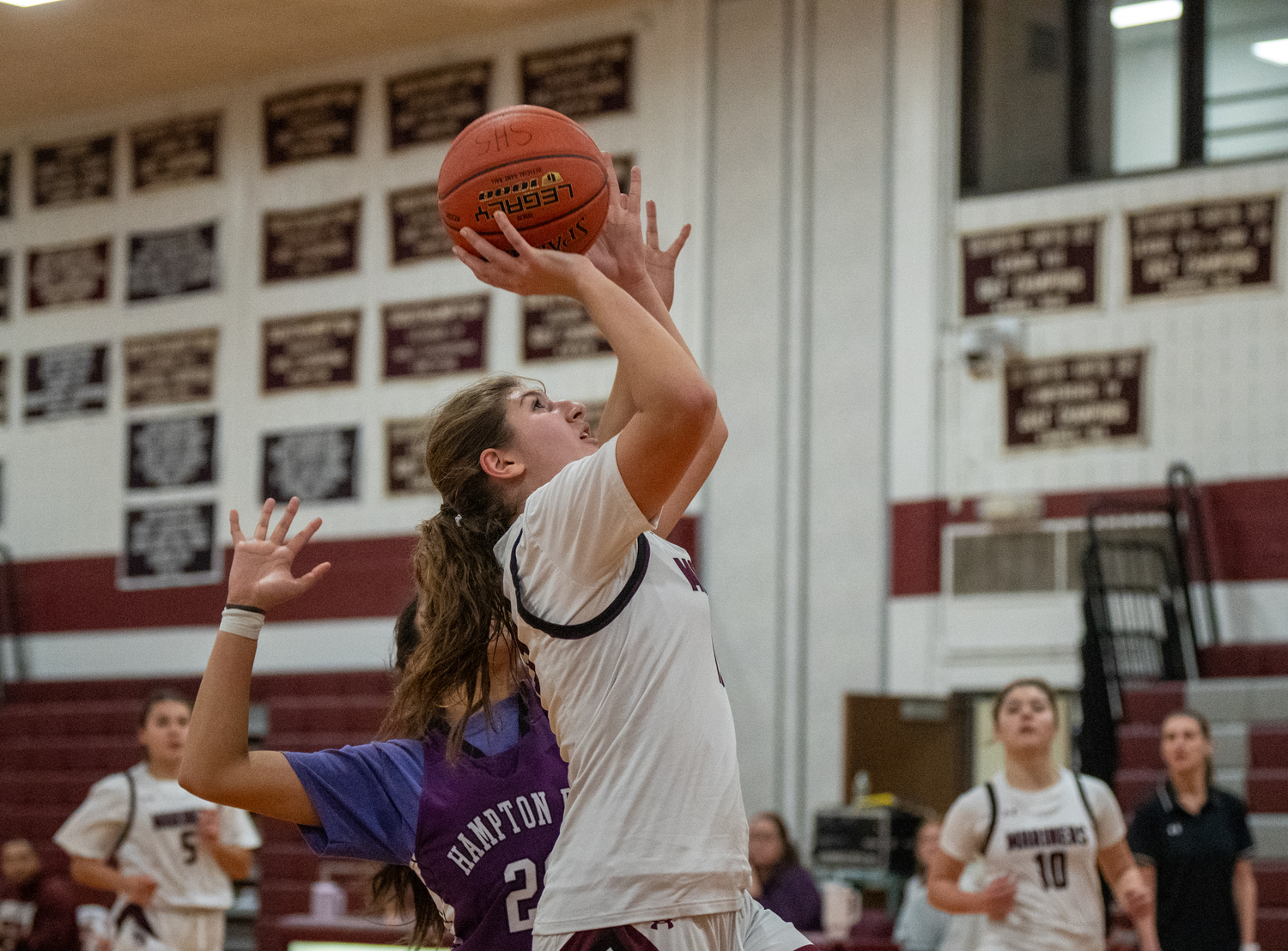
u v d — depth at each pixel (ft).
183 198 47.98
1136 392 35.50
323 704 39.75
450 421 8.31
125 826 21.54
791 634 37.91
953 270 37.58
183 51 45.34
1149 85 36.94
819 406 38.42
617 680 7.21
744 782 37.83
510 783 8.41
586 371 41.86
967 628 36.32
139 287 48.34
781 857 28.30
